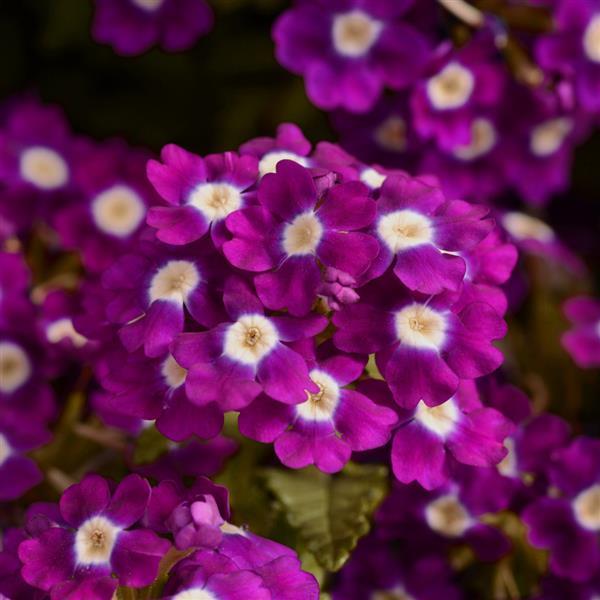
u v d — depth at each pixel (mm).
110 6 378
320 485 327
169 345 294
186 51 416
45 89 426
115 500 295
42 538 294
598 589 337
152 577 290
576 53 370
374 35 363
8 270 351
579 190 431
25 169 374
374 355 304
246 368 292
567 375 395
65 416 349
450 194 374
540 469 338
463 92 366
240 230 296
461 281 297
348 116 374
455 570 343
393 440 303
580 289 414
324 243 296
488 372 297
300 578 292
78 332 314
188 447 328
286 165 297
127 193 365
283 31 363
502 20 372
